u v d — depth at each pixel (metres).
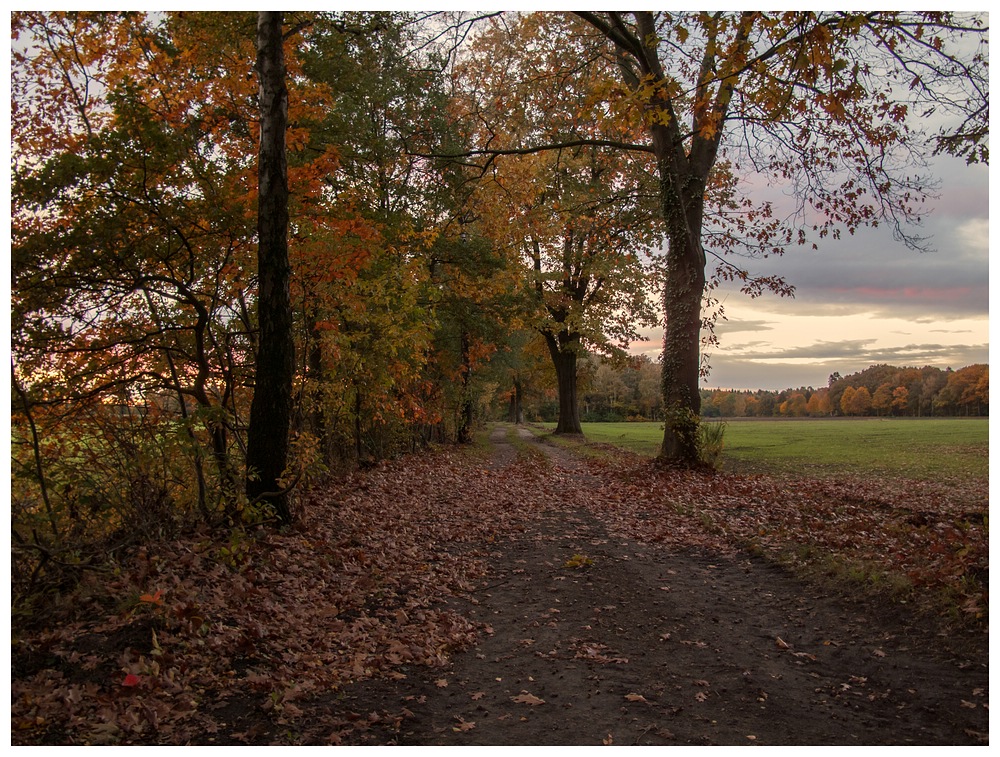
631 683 4.49
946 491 13.77
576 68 16.08
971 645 4.62
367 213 12.86
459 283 22.78
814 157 14.31
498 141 16.16
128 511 6.67
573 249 32.16
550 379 44.88
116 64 9.44
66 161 7.08
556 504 12.70
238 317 9.47
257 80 9.92
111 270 7.67
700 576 7.27
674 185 15.70
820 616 5.73
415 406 18.23
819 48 7.61
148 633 4.50
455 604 6.49
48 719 3.51
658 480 14.55
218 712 3.84
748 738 3.61
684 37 8.66
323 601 6.07
